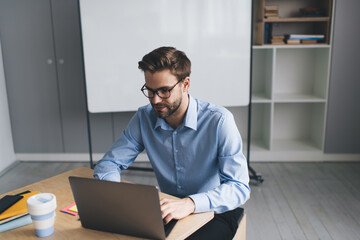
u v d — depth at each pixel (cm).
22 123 357
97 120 355
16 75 345
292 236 221
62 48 338
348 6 312
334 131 341
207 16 296
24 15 331
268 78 342
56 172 336
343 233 224
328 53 323
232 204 126
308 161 350
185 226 110
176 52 121
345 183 299
